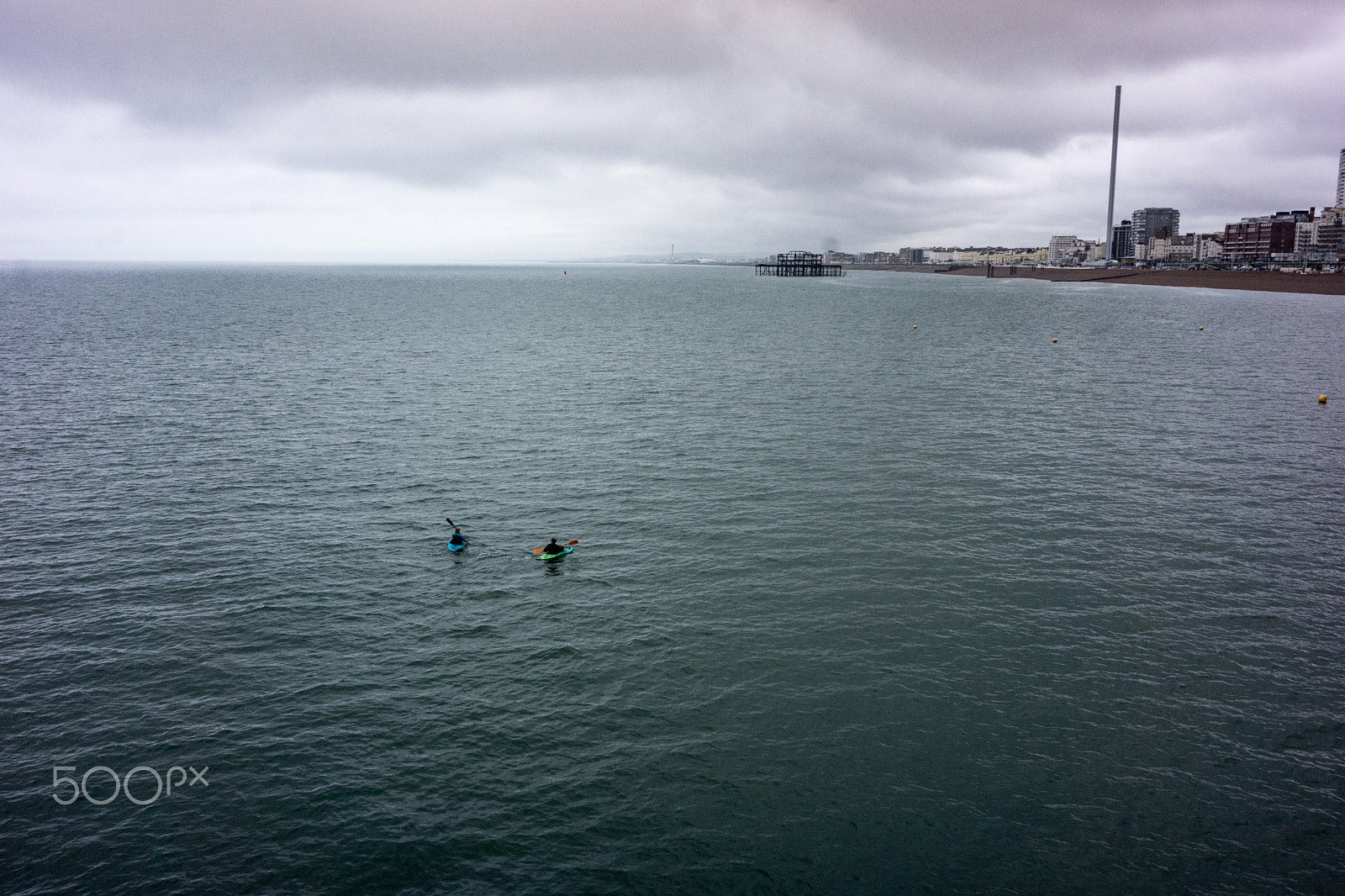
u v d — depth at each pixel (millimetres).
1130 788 23203
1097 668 28906
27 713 26531
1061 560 37719
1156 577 36000
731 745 24938
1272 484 48812
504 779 23562
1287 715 26391
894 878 20281
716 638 30891
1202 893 19891
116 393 75562
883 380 85750
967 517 43125
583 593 34469
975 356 106000
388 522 42500
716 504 45000
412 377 86625
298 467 51812
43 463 52344
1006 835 21547
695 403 72250
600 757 24438
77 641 30734
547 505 44938
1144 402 74250
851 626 31719
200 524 42000
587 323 154750
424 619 32438
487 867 20594
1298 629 31609
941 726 25750
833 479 49562
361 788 23203
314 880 20219
